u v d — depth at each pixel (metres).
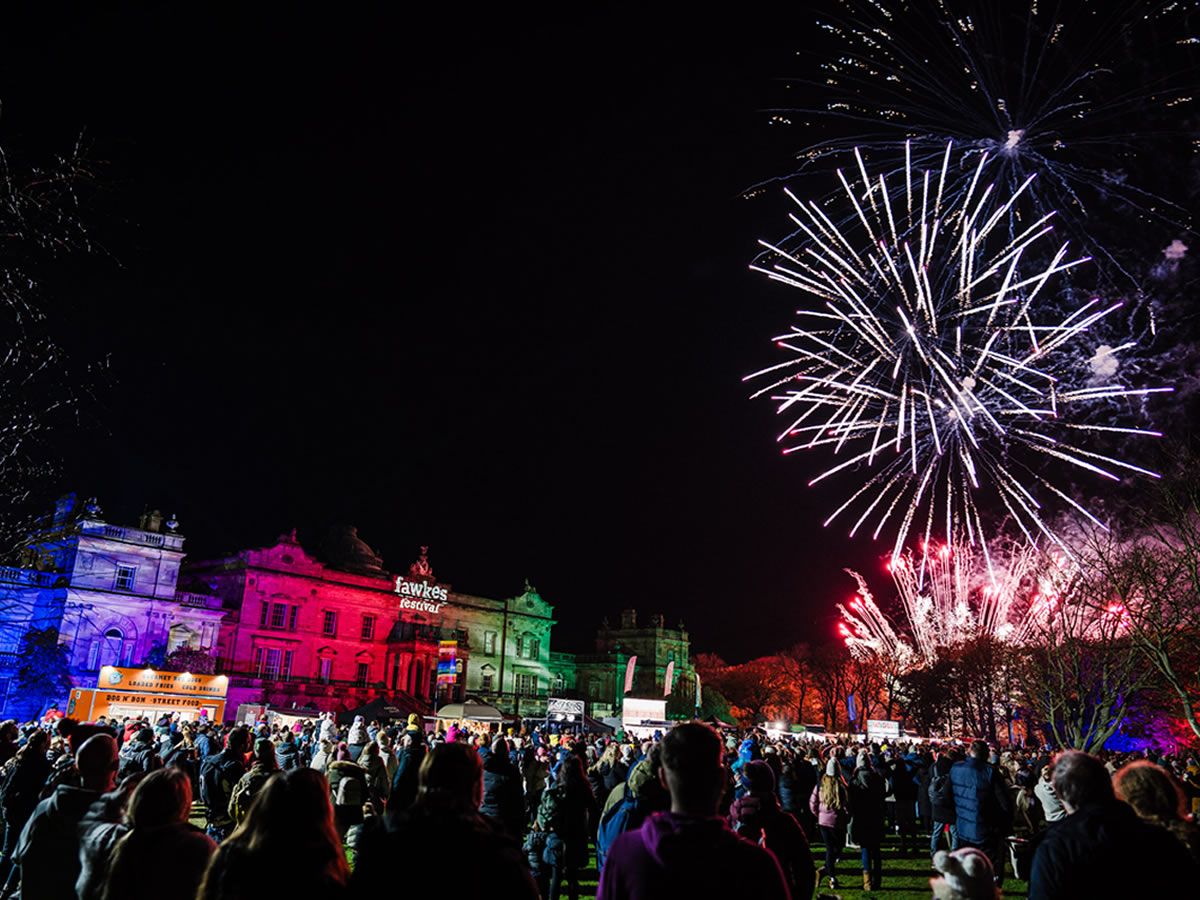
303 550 91.75
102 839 6.45
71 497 72.62
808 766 21.83
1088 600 35.72
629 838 4.94
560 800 14.50
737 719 119.69
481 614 109.00
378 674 95.25
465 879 4.87
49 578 70.50
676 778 4.98
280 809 5.28
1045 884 5.80
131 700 44.09
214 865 5.22
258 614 86.62
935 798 17.31
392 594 98.88
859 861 22.45
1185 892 5.56
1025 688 45.56
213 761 17.39
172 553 76.62
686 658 122.50
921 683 61.59
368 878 4.93
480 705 60.34
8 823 14.05
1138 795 6.55
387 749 24.41
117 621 72.00
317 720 47.91
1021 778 21.45
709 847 4.75
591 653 121.44
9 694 62.09
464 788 5.44
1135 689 35.34
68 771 8.41
